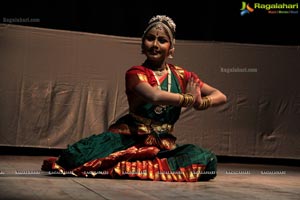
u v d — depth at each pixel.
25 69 6.86
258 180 4.73
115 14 8.86
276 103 7.38
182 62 7.21
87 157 4.35
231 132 7.32
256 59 7.34
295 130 7.41
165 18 4.83
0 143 6.81
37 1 8.50
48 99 6.93
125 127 4.66
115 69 7.09
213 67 7.26
